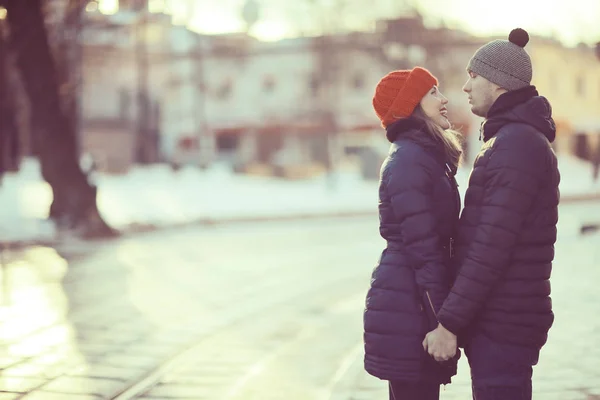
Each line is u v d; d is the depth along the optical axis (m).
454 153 3.94
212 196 34.88
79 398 6.02
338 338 8.43
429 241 3.67
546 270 3.65
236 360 7.42
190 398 6.15
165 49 67.50
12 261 14.65
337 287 12.11
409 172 3.72
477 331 3.67
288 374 6.93
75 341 8.06
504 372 3.61
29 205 26.08
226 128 69.31
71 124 20.36
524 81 3.67
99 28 26.50
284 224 25.12
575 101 62.69
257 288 11.93
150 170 53.09
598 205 32.44
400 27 46.72
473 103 3.79
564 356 7.10
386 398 5.95
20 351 7.56
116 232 20.05
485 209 3.55
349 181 47.00
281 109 68.19
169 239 19.73
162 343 8.08
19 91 33.81
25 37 19.48
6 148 40.28
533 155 3.55
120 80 64.69
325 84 56.22
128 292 11.30
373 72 63.66
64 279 12.45
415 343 3.72
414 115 3.90
